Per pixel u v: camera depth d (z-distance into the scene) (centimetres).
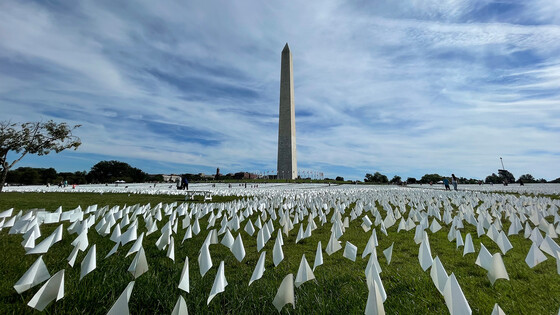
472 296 280
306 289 289
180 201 1399
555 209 820
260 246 413
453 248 466
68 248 445
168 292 277
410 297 274
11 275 319
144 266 270
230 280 316
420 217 662
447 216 663
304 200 1151
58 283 215
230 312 250
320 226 693
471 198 1154
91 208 721
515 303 264
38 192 2230
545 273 339
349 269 359
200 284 295
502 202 1048
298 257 421
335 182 5894
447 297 193
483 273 344
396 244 499
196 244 494
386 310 248
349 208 1077
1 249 431
